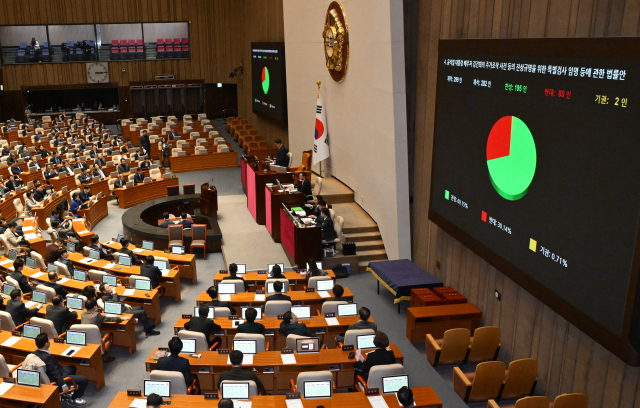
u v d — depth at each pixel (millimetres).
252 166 18906
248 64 33906
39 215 18469
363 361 8672
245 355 8844
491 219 9945
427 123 13047
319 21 19016
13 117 35062
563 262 7941
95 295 10555
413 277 12688
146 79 38406
